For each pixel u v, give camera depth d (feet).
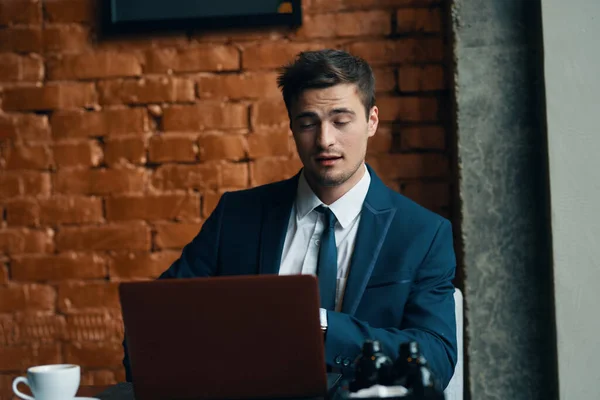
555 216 6.56
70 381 3.94
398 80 7.46
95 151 7.77
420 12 7.46
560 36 6.57
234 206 6.05
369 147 7.46
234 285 3.51
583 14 6.56
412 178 7.43
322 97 5.21
